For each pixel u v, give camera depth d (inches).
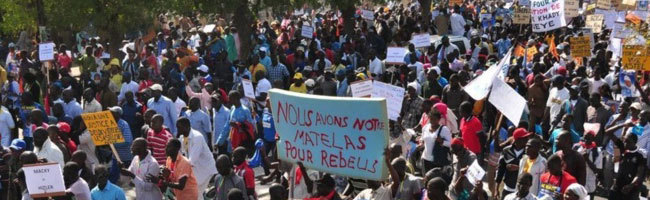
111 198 363.3
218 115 543.2
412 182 333.1
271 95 322.3
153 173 388.2
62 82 681.0
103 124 406.0
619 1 1075.9
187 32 1195.3
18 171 375.6
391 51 736.3
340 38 1091.3
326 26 1220.5
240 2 924.0
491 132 510.6
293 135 317.4
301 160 316.8
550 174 359.3
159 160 442.3
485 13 1389.0
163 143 443.8
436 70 648.4
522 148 409.4
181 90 693.9
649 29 675.4
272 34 1138.0
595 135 433.7
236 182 363.9
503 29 1199.6
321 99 302.4
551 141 484.1
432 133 457.1
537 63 690.8
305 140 313.0
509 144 443.2
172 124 545.0
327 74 655.8
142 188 390.3
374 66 772.0
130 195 507.5
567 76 686.5
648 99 558.9
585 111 545.6
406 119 565.6
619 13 933.2
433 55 788.6
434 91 629.9
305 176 339.6
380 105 288.5
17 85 642.2
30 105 546.6
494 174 447.8
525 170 388.2
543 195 347.6
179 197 387.5
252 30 990.4
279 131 323.6
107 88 617.9
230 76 763.4
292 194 390.0
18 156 409.4
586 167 413.4
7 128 517.3
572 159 382.9
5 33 1062.4
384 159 293.3
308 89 650.2
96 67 808.9
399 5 1859.0
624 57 607.5
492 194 451.5
